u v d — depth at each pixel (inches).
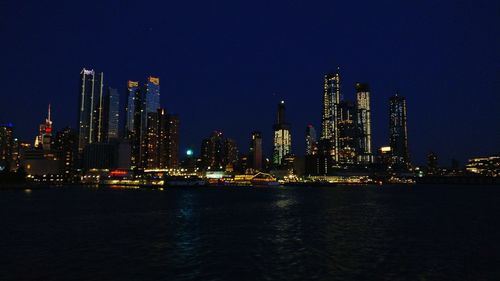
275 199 6186.0
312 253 1697.8
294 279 1286.9
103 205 4635.8
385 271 1385.3
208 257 1612.9
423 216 3344.0
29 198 6141.7
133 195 7588.6
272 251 1747.0
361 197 6870.1
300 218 3171.8
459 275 1333.7
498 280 1273.4
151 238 2118.6
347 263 1509.6
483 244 1925.4
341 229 2481.5
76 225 2672.2
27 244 1914.4
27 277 1300.4
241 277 1314.0
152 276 1323.8
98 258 1589.6
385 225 2689.5
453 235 2225.6
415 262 1520.7
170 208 4227.4
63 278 1290.6
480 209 4128.9
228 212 3747.5
